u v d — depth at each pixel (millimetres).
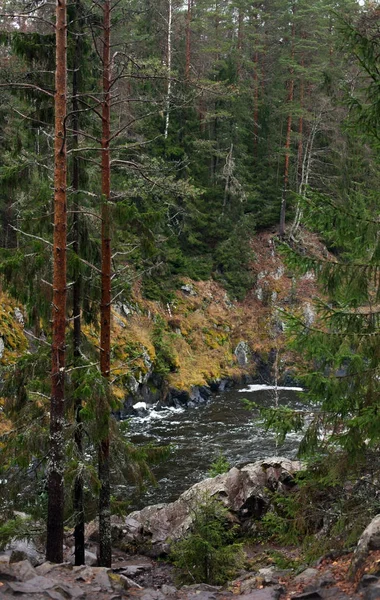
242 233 42406
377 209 8883
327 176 41938
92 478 9727
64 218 9328
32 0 9781
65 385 10172
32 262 9656
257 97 46062
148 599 7137
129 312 33781
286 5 40906
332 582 6961
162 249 37938
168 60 30062
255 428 26875
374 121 8453
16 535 10344
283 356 38531
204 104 41344
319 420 8742
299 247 42250
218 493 14586
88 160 10891
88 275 11289
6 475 10297
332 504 9328
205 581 11000
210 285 40906
